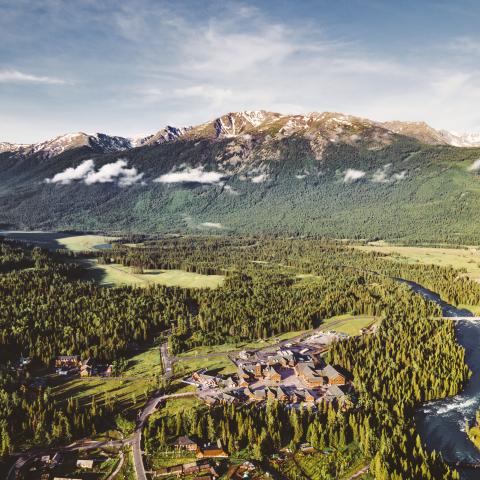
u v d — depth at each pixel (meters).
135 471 144.62
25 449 155.62
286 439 162.38
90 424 166.62
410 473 141.50
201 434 161.38
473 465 154.12
